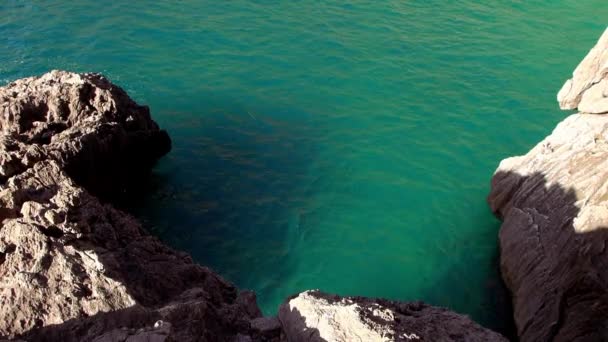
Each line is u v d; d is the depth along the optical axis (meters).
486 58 31.05
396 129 26.34
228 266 19.55
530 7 36.06
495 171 22.92
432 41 32.25
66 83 21.05
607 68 17.64
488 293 18.75
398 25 33.59
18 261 11.34
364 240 20.89
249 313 14.27
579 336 14.44
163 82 28.33
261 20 33.44
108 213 15.19
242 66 29.78
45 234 12.18
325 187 23.19
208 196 22.36
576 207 16.42
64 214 13.00
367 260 20.08
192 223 21.09
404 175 23.92
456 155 24.98
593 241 14.66
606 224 14.51
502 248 19.48
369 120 26.84
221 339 11.25
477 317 17.97
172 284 13.41
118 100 21.44
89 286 10.80
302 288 18.89
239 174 23.55
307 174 23.77
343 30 32.94
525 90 28.88
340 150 25.09
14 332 10.00
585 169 17.30
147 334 9.59
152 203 21.77
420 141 25.70
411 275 19.58
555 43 32.41
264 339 11.56
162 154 24.02
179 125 25.88
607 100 17.64
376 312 10.47
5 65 28.14
